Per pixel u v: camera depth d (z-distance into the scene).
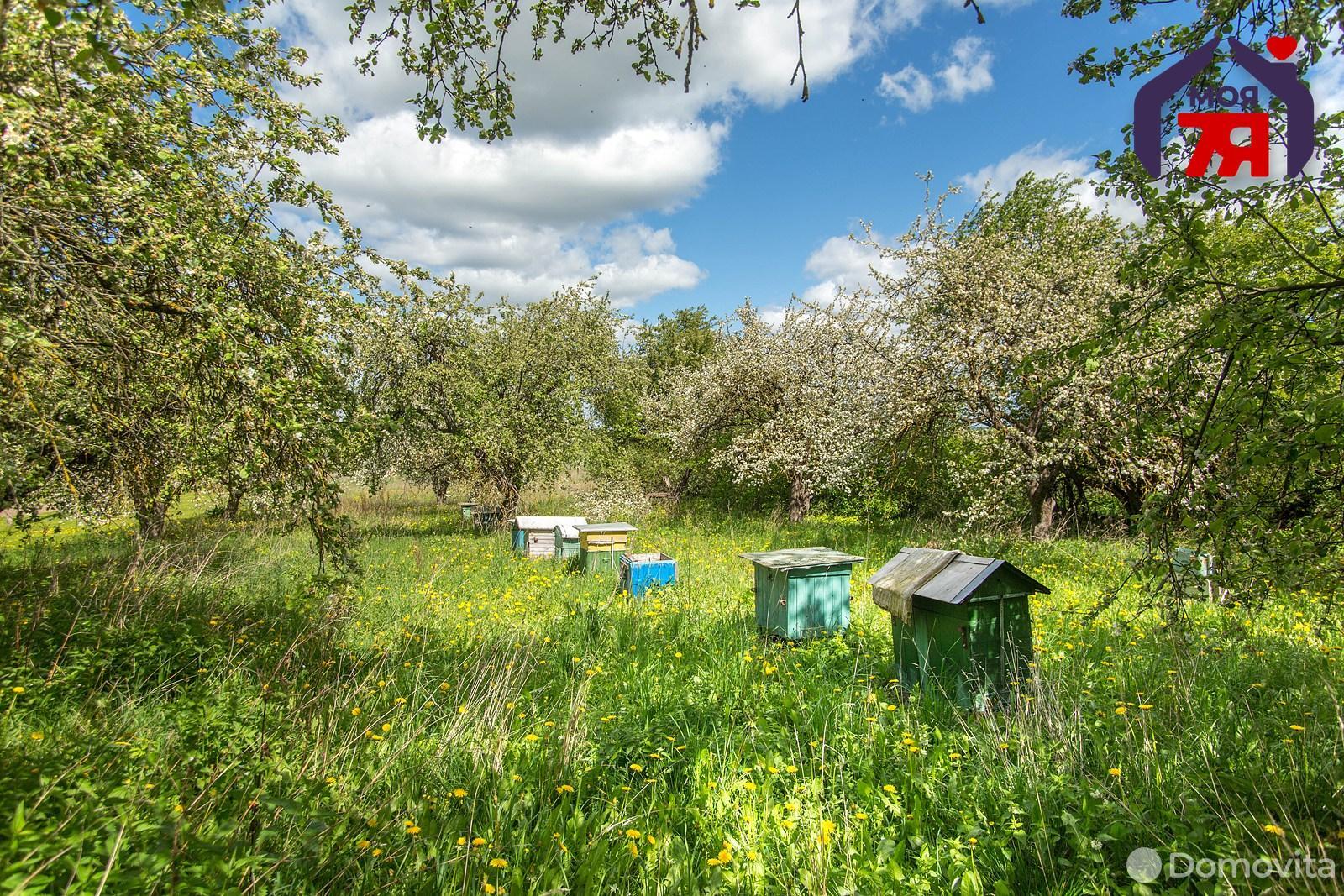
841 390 14.70
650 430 21.09
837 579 6.39
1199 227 2.99
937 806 3.17
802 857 2.74
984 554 10.66
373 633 6.32
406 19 3.29
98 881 1.97
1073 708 3.95
